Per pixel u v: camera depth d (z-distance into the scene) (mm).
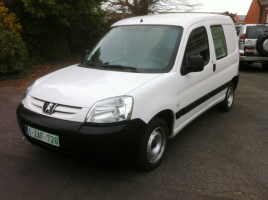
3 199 2740
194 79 3846
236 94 7125
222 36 4945
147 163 3148
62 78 3463
